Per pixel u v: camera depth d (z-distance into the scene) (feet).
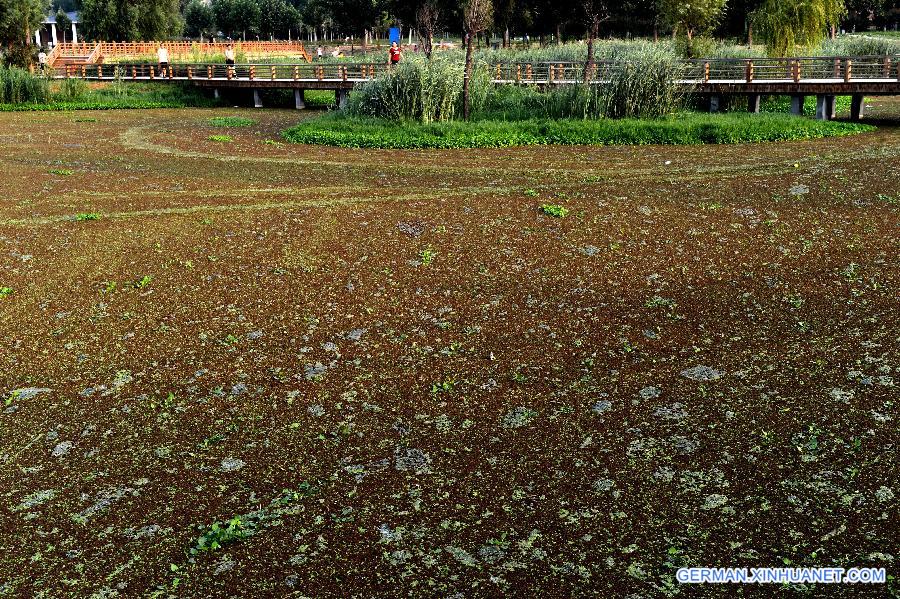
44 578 14.53
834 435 18.48
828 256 31.27
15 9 118.52
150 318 26.18
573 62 78.84
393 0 137.39
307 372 22.47
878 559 14.44
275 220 36.81
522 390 21.22
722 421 19.34
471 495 16.78
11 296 28.07
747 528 15.46
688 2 113.91
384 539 15.46
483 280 29.35
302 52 169.58
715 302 27.02
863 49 98.94
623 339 24.26
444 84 67.67
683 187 42.78
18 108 89.97
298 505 16.56
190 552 15.15
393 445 18.76
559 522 15.83
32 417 20.17
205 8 222.28
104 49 140.87
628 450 18.25
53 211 39.09
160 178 47.70
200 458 18.34
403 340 24.47
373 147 59.67
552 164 50.88
